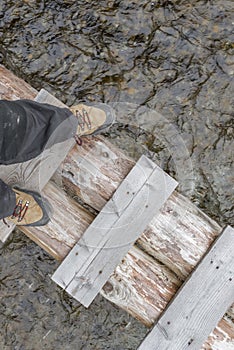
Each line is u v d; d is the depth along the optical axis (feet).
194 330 7.77
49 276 9.73
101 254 7.89
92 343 9.65
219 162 9.53
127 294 7.93
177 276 8.07
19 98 8.25
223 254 7.85
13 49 9.71
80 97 9.62
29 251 9.71
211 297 7.80
